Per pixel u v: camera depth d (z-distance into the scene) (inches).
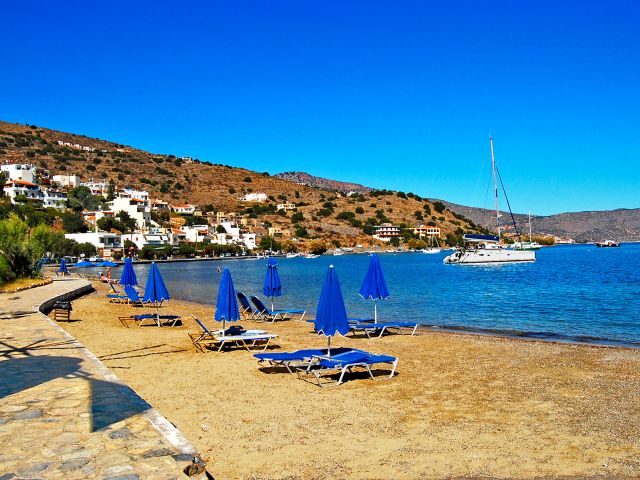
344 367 462.0
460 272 2805.1
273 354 508.7
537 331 823.7
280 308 1246.9
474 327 874.1
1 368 408.2
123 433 258.8
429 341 713.0
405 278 2310.5
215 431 341.4
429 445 315.3
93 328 840.9
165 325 885.2
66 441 248.2
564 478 269.9
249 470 278.8
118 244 5032.0
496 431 340.2
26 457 229.1
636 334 788.6
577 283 1819.6
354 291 1695.4
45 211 5137.8
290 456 298.2
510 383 469.1
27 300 1058.7
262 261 5679.1
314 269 3695.9
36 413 291.4
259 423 357.7
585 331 820.0
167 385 462.9
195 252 5787.4
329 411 385.1
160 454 231.8
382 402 409.1
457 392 438.6
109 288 1815.9
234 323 927.0
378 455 299.7
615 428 345.4
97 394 331.3
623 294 1390.3
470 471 278.1
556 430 342.3
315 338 746.8
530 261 3671.3
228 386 458.9
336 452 304.2
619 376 493.4
